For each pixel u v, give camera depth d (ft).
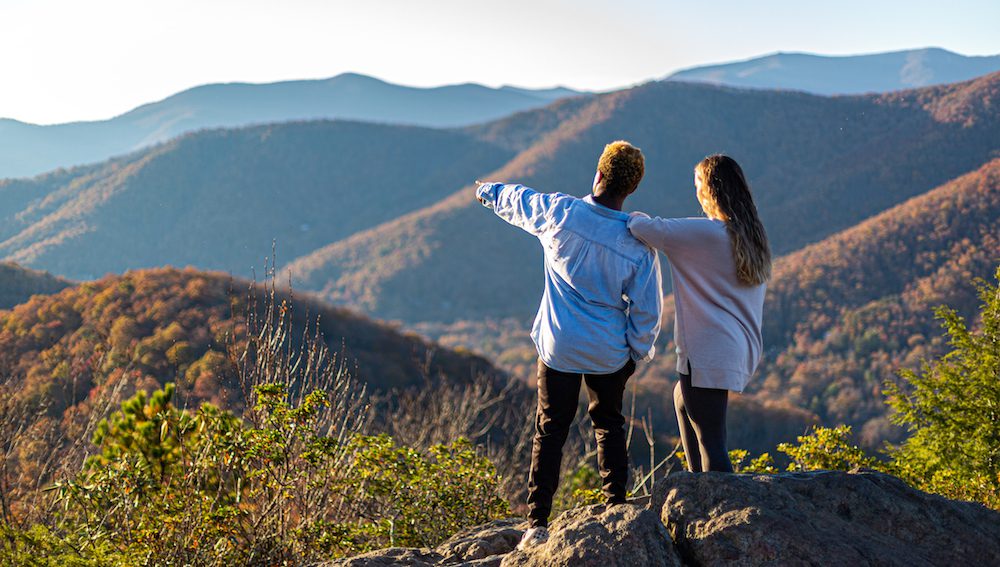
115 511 12.32
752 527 8.04
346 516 14.80
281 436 11.90
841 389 248.32
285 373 12.51
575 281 8.81
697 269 9.06
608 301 8.81
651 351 9.08
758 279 9.09
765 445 164.86
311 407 12.10
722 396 9.27
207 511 11.91
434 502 14.92
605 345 8.81
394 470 14.67
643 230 8.89
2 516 12.74
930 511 8.87
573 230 8.82
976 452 23.86
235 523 12.10
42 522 13.25
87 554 11.87
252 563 11.93
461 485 15.38
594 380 9.23
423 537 14.70
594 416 9.53
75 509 13.25
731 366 9.06
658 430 119.34
